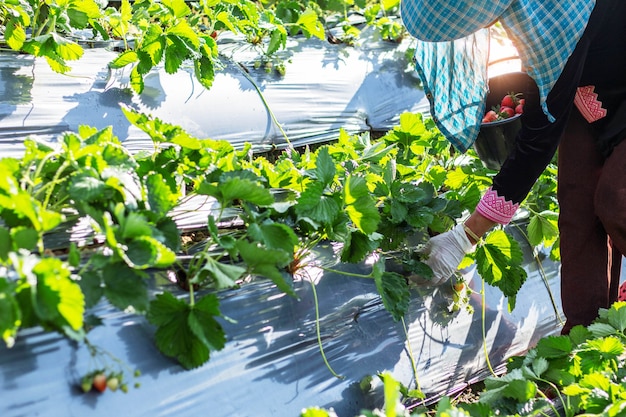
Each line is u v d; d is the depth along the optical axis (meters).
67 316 1.79
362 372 2.62
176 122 3.46
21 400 1.82
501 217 2.88
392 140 3.45
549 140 2.76
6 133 2.99
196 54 3.26
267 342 2.42
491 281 3.06
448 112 3.12
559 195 3.16
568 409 2.40
